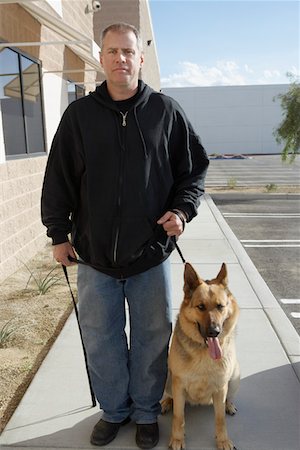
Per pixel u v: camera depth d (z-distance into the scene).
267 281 6.32
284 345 4.12
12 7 6.95
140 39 2.60
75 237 2.78
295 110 15.20
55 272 6.68
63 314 5.01
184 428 2.96
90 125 2.53
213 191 15.63
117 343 2.84
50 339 4.43
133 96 2.56
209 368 2.75
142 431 2.86
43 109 8.73
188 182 2.73
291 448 2.80
